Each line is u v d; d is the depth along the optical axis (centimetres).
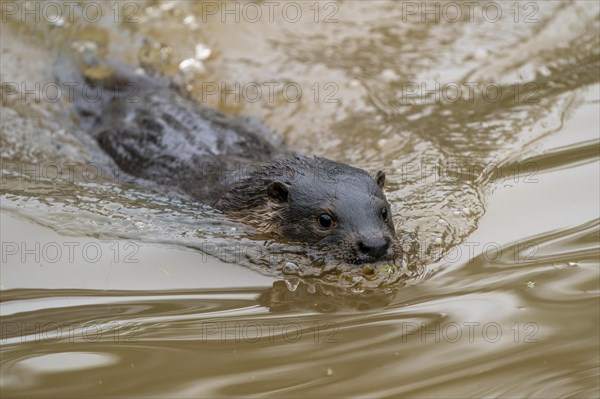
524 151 2450
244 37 3334
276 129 2791
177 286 1903
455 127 2655
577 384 1527
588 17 3228
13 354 1661
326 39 3306
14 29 3312
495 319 1747
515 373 1569
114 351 1670
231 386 1552
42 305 1828
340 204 1998
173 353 1662
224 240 2072
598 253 1961
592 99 2697
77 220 2130
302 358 1639
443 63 3088
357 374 1584
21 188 2292
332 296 1875
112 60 3145
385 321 1766
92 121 2867
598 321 1719
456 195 2239
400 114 2803
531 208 2164
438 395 1513
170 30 3369
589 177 2272
